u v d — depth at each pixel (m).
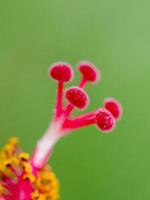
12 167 0.08
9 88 0.11
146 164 0.11
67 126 0.08
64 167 0.11
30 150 0.11
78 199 0.11
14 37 0.11
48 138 0.08
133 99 0.11
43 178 0.08
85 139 0.11
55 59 0.11
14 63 0.11
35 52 0.11
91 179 0.11
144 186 0.11
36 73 0.11
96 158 0.11
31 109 0.11
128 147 0.11
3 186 0.08
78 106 0.07
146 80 0.11
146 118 0.11
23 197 0.08
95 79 0.08
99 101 0.11
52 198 0.08
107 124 0.07
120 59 0.11
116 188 0.11
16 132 0.11
